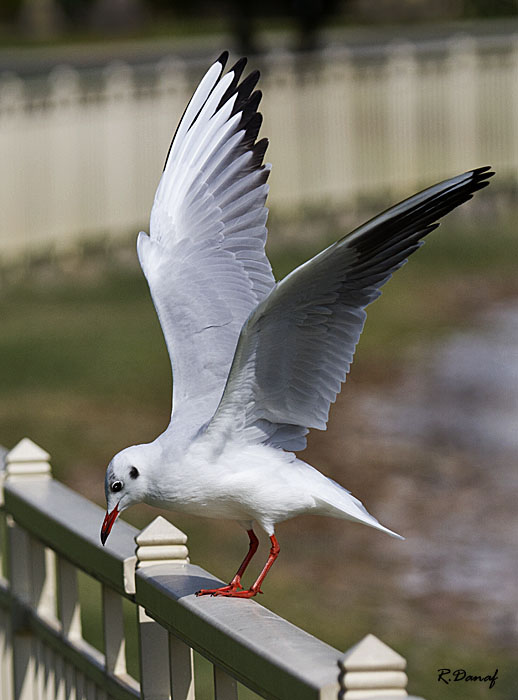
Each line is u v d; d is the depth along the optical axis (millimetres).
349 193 26062
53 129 22078
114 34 54625
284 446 5504
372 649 3617
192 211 6711
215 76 6883
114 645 5910
